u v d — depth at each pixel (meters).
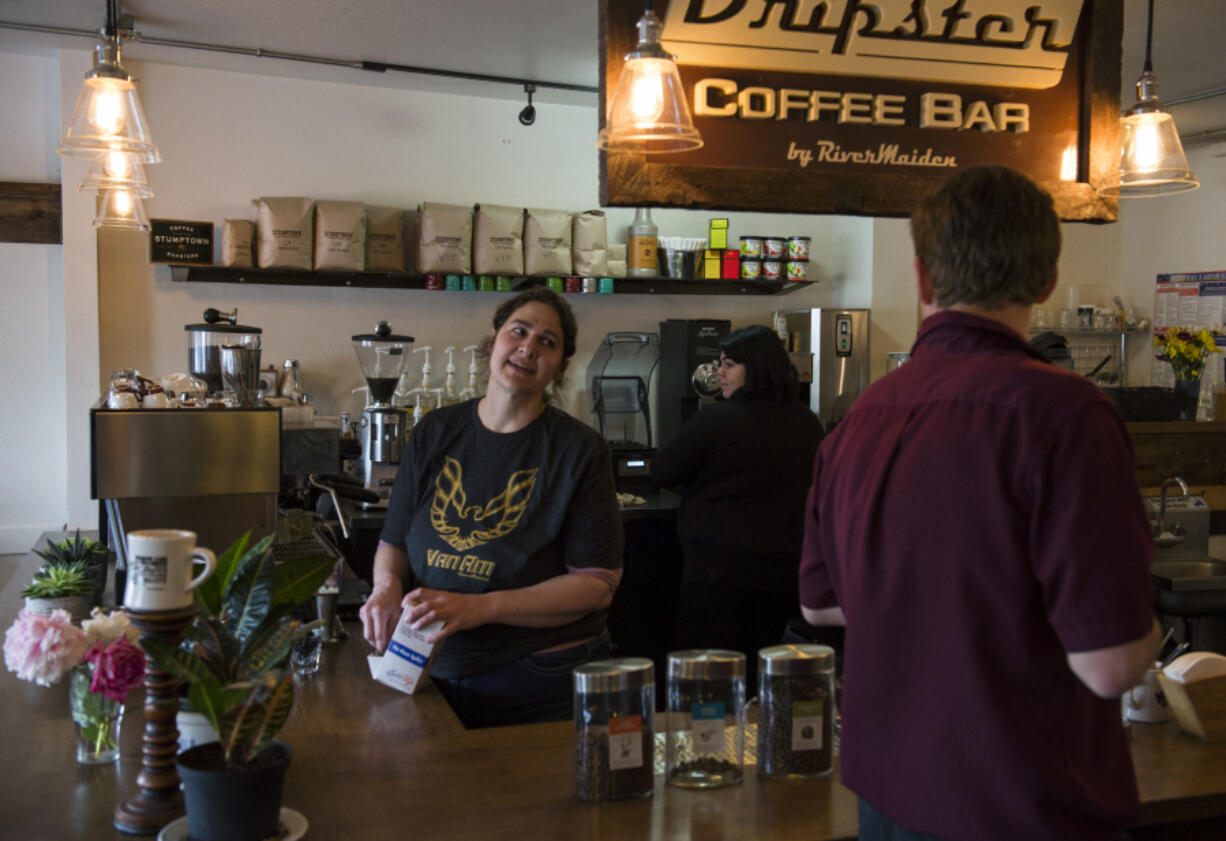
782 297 6.07
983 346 1.20
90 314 4.78
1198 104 5.49
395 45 4.56
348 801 1.52
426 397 5.26
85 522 4.80
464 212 5.05
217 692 1.30
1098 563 1.04
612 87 1.95
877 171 2.12
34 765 1.67
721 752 1.60
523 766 1.67
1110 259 7.05
